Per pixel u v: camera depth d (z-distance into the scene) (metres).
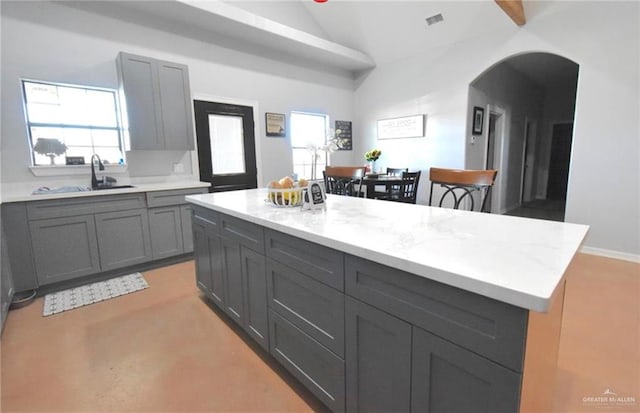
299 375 1.45
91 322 2.17
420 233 1.15
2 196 2.56
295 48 4.55
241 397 1.49
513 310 0.69
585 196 3.34
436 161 4.78
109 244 2.86
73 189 2.89
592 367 1.61
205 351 1.84
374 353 1.05
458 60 4.36
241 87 4.25
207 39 3.88
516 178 6.39
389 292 0.96
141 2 3.17
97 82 3.13
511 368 0.71
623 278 2.69
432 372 0.88
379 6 4.27
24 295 2.52
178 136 3.42
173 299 2.51
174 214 3.25
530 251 0.92
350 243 1.04
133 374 1.66
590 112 3.25
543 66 5.55
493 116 5.45
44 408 1.44
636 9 2.91
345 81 5.68
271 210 1.70
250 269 1.71
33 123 2.89
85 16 3.03
